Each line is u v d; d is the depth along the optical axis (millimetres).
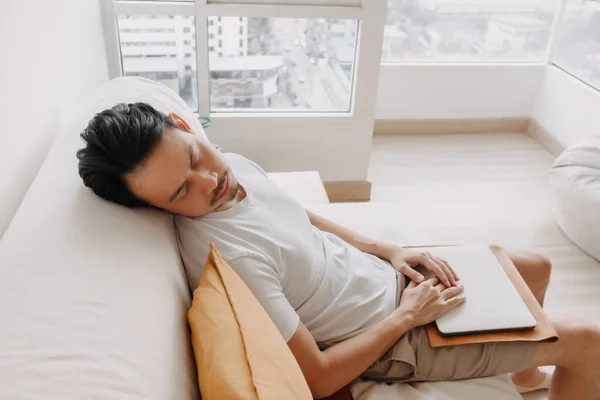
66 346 738
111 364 748
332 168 2695
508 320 1270
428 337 1260
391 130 3480
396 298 1350
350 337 1268
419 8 3270
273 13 2348
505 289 1354
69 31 1739
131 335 813
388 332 1220
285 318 1103
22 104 1282
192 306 976
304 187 2082
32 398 660
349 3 2367
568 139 3225
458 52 3422
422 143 3396
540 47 3441
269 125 2553
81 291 830
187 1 2330
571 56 3244
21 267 842
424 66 3330
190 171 1080
